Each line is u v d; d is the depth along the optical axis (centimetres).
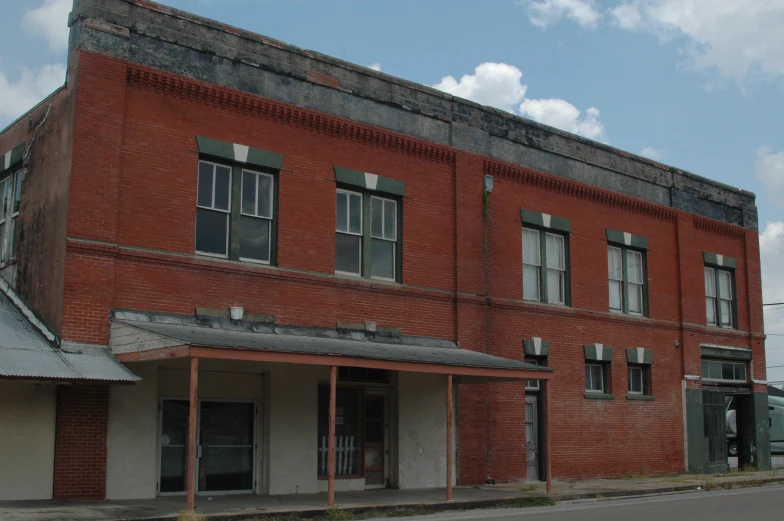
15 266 1755
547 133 2508
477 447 2170
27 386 1497
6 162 1858
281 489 1786
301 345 1602
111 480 1553
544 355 2378
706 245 3006
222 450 1762
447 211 2203
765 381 3130
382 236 2073
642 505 1761
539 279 2423
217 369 1752
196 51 1780
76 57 1620
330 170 1970
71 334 1531
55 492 1495
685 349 2822
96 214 1590
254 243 1841
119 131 1641
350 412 1975
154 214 1680
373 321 1991
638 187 2773
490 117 2355
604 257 2614
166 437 1688
